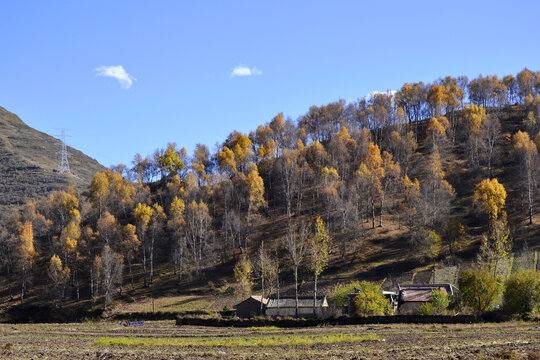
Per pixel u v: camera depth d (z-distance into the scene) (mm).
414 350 41344
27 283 133750
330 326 67562
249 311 92125
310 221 142250
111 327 84812
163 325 83438
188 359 40125
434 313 73500
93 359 40812
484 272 77750
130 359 40469
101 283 127312
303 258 122000
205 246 135250
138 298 118625
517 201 136250
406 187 148250
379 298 77000
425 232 113312
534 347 40531
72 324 96125
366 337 51625
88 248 145125
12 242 148250
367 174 149250
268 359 39188
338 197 140000
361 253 121125
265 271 100938
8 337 66250
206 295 114938
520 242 112688
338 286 103438
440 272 104438
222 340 55000
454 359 35781
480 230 122438
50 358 40938
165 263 139000
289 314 88938
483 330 56906
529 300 71375
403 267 110688
